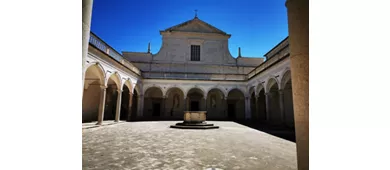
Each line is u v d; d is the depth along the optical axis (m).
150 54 30.19
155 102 27.98
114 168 4.32
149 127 14.09
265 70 19.22
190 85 25.70
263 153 5.92
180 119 24.86
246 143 7.70
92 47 12.38
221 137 9.36
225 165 4.61
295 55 2.61
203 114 15.52
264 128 14.70
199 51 31.42
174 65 30.05
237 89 26.23
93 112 20.17
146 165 4.57
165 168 4.35
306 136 2.33
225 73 29.59
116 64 16.55
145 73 25.52
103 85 14.55
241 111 29.06
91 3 2.91
